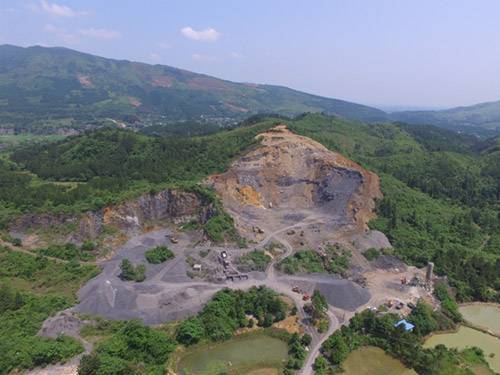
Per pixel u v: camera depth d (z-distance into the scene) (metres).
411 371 79.12
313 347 83.25
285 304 95.12
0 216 127.56
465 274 118.06
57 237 123.31
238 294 96.06
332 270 112.38
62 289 100.38
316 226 130.75
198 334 83.00
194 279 102.75
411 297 104.12
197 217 134.38
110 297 93.31
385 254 123.44
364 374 77.56
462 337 94.12
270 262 114.00
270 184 148.38
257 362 78.88
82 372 68.00
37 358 72.56
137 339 77.31
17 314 87.62
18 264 110.19
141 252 116.62
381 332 88.38
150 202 138.25
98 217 128.62
